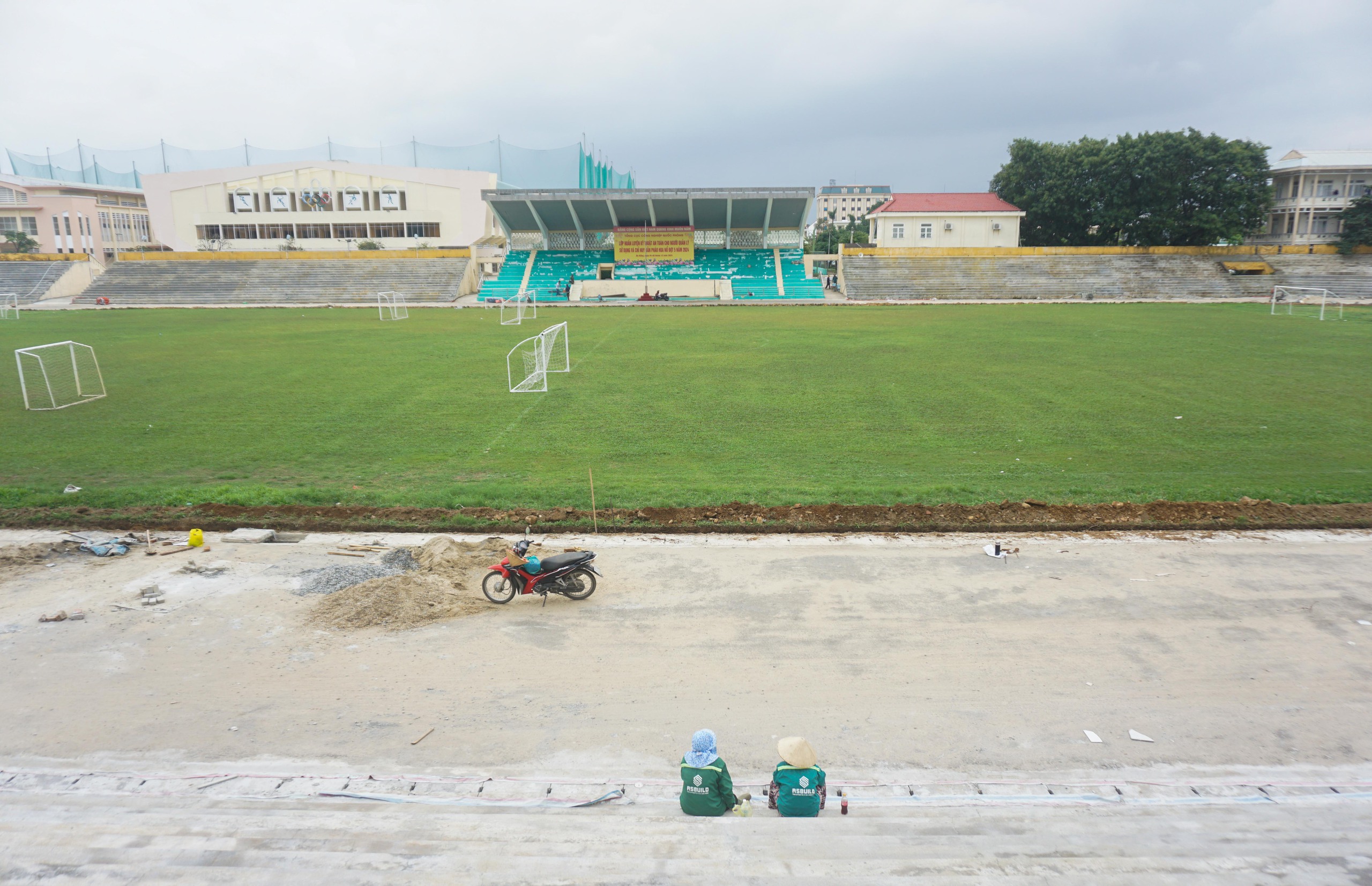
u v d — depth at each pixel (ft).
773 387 78.84
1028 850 15.70
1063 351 101.55
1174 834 16.93
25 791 19.76
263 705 24.32
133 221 316.81
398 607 30.81
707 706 24.36
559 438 59.62
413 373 88.58
